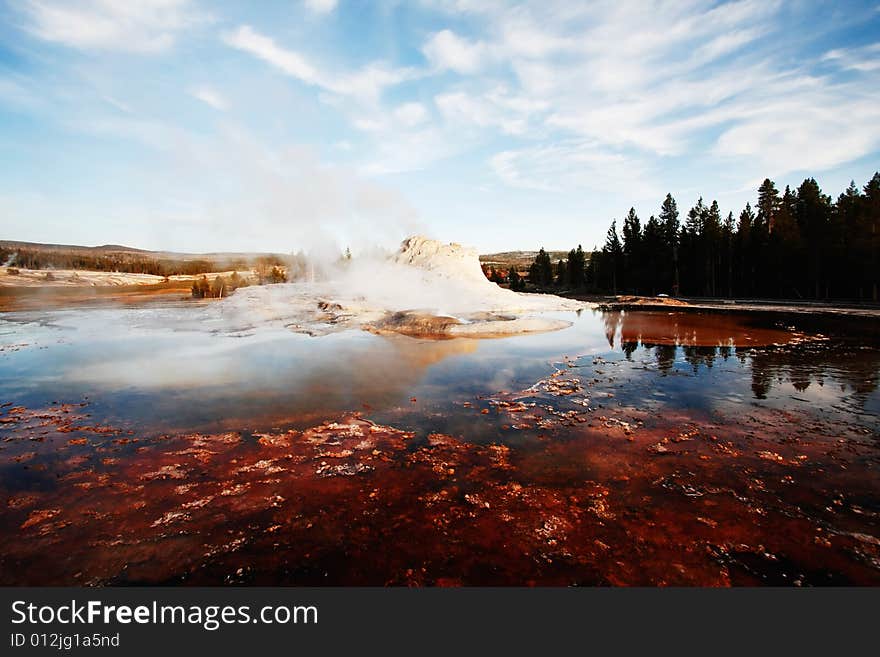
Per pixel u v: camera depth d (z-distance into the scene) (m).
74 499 5.89
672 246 48.34
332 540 5.00
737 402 9.98
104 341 17.64
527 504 5.72
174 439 7.88
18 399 10.24
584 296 50.78
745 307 32.19
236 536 5.07
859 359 14.45
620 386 11.32
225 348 16.00
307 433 8.13
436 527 5.22
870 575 4.43
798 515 5.48
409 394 10.55
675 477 6.46
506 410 9.45
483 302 28.36
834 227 33.59
